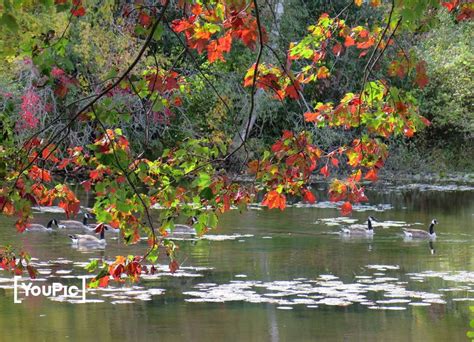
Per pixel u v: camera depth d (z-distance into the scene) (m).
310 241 23.38
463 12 8.23
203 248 21.84
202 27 7.41
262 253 21.17
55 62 7.27
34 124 27.44
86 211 27.22
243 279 17.84
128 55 30.33
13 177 8.18
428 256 21.25
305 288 17.09
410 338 13.65
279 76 8.59
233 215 28.91
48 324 14.14
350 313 15.12
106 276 8.40
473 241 23.97
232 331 13.83
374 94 8.77
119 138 8.05
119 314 14.86
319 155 8.59
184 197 8.42
